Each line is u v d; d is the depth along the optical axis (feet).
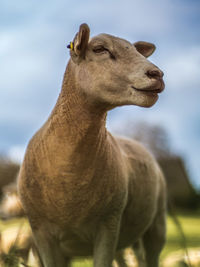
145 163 18.34
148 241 19.93
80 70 13.70
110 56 13.43
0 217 24.61
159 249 20.04
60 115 13.98
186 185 84.53
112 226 15.33
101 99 13.41
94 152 13.96
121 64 13.28
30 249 20.39
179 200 84.69
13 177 59.72
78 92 13.73
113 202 15.03
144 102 12.92
